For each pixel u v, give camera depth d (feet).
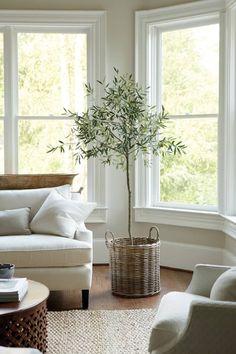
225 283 7.55
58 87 18.42
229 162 16.05
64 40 18.37
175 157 17.71
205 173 17.04
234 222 14.94
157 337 7.45
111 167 18.24
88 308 13.23
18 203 15.39
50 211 14.49
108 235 18.39
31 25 18.01
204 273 9.50
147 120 14.88
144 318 12.35
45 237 13.78
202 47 17.01
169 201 17.93
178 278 16.42
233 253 15.71
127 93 15.23
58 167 18.45
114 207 18.37
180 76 17.54
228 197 16.07
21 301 9.71
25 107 18.38
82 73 18.37
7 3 17.90
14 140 18.29
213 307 7.00
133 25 18.01
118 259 14.40
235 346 7.02
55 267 13.14
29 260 13.03
